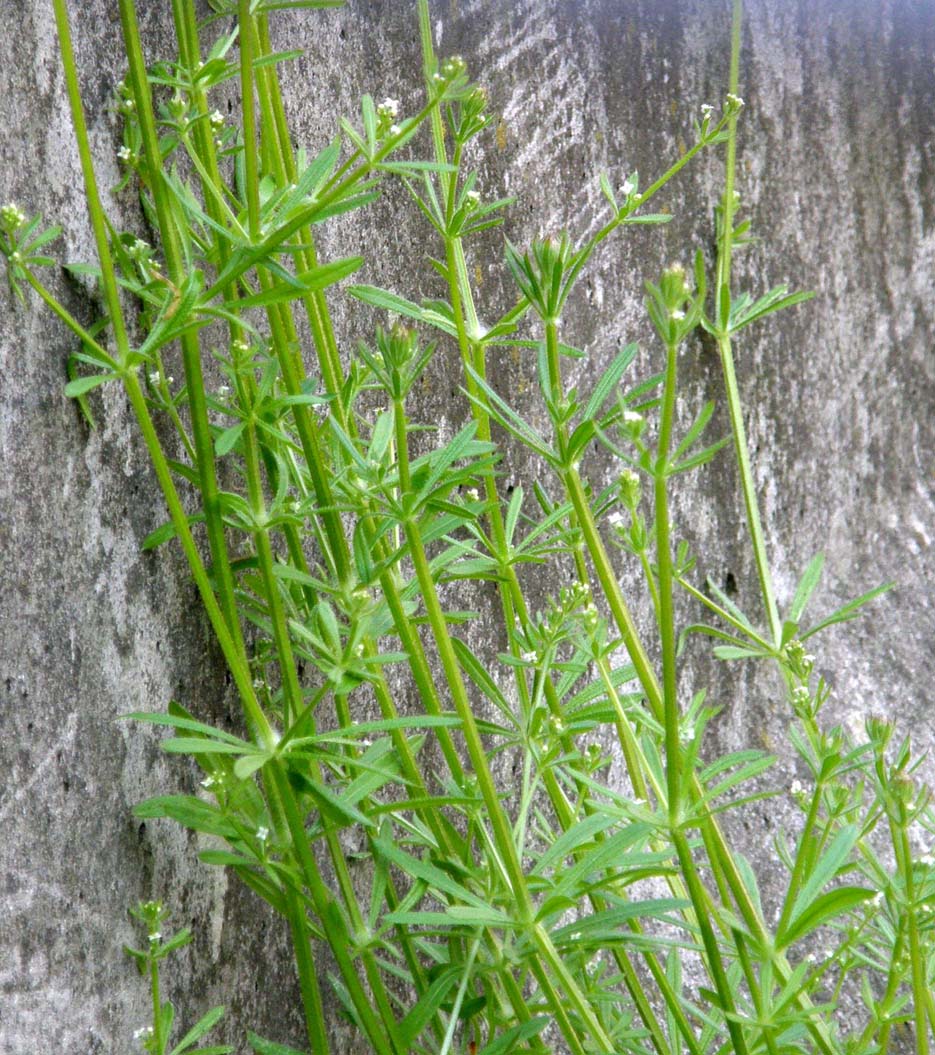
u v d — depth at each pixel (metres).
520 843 0.48
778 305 0.56
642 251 0.76
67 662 0.48
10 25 0.47
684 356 0.80
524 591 0.67
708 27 0.80
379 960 0.50
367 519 0.45
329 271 0.42
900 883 0.47
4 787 0.46
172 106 0.46
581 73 0.71
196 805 0.46
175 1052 0.48
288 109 0.57
